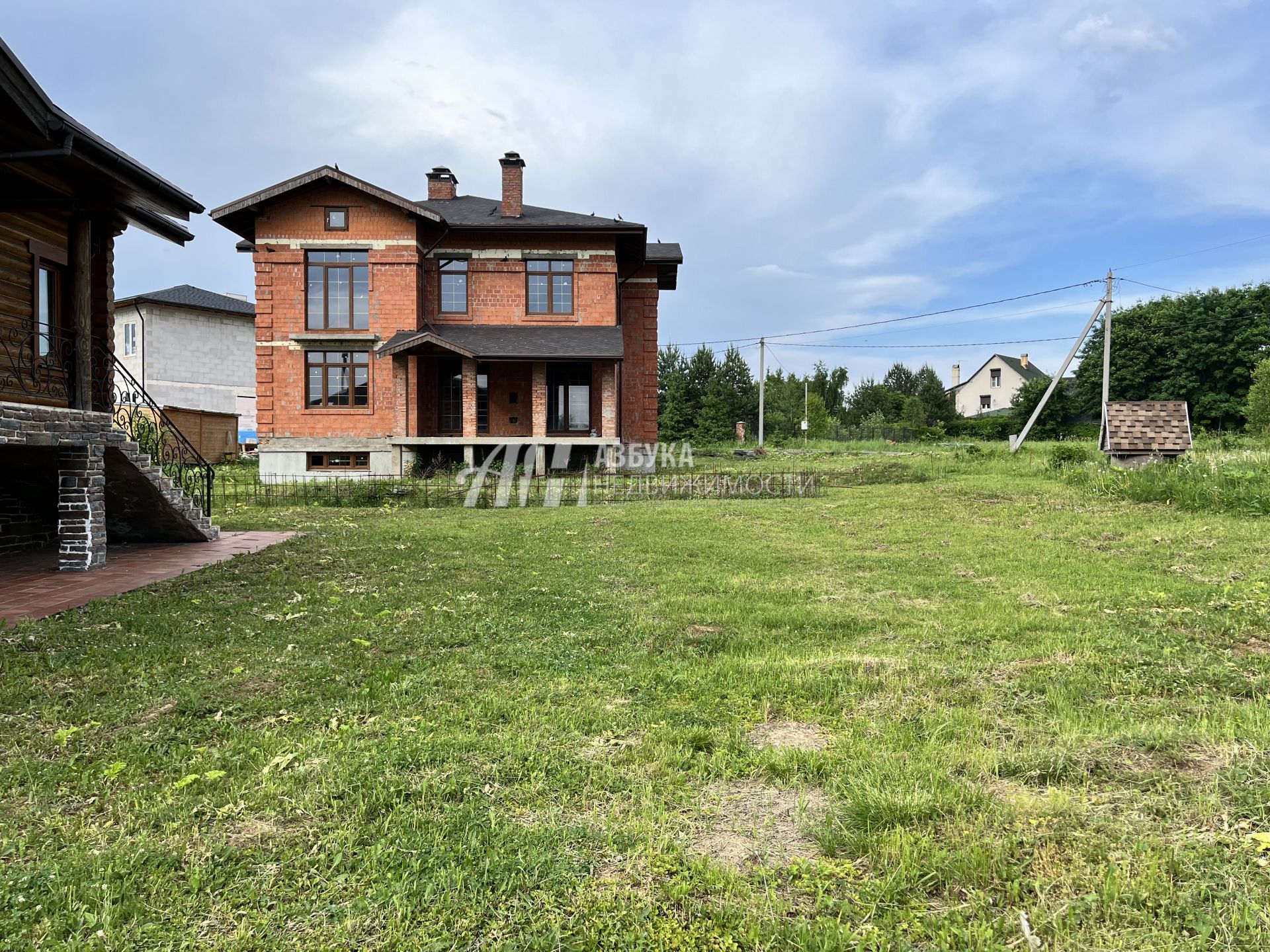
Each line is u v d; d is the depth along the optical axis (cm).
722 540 1063
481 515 1409
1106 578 753
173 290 3425
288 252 2141
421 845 287
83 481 819
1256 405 3162
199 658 514
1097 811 298
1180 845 271
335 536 1094
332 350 2167
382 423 2162
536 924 245
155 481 931
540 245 2312
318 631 581
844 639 574
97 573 807
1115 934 231
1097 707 415
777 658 522
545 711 424
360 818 309
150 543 1013
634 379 2628
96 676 479
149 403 1060
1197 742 353
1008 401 7019
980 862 267
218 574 795
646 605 679
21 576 784
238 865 278
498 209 2512
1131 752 347
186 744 384
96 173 748
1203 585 696
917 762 348
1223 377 4484
